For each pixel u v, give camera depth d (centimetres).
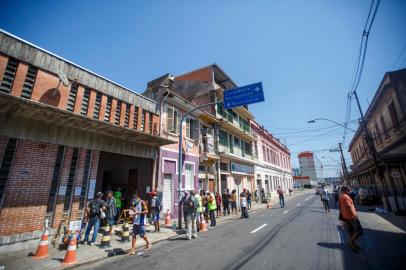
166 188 1290
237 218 1361
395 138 1567
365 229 867
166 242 800
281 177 3803
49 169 757
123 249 692
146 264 552
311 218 1180
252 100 1055
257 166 2753
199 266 511
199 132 1644
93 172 896
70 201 809
